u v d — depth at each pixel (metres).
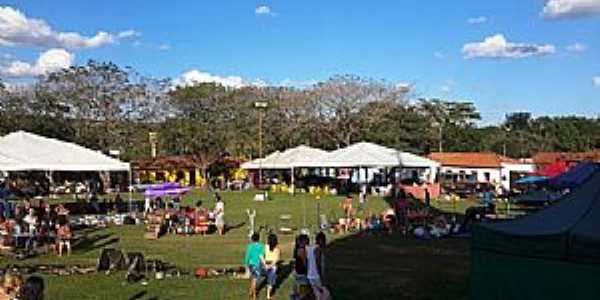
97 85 76.44
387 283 16.36
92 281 16.75
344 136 80.44
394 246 23.94
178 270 18.42
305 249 12.87
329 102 80.44
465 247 23.58
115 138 76.75
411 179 65.62
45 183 55.53
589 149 103.69
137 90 79.38
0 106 73.38
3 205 27.38
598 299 9.51
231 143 79.88
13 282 8.20
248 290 15.60
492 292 11.37
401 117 83.69
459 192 53.31
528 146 106.00
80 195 53.16
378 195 53.16
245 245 24.58
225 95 87.19
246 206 43.53
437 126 95.56
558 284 10.07
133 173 68.88
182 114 85.50
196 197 53.94
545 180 36.19
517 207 42.00
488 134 108.25
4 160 24.66
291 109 82.31
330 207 42.00
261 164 54.66
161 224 28.34
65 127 74.31
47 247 22.75
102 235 27.73
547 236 10.20
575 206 10.84
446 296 14.80
